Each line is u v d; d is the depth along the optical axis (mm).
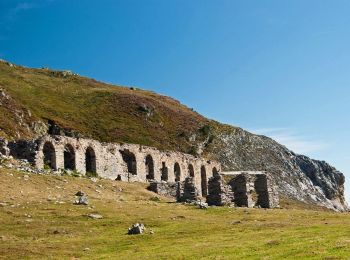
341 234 33312
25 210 46094
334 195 145750
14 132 98000
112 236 39031
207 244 34031
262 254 28500
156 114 140500
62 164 75312
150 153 93688
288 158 149000
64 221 43406
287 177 137125
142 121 135250
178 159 100562
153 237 38406
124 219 45062
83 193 57656
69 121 122438
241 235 37156
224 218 47156
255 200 68062
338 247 28016
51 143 73938
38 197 52375
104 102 143875
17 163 67125
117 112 137625
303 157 152000
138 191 70312
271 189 69812
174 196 76062
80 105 139375
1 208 45969
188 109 173250
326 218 46000
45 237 38594
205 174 108688
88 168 84062
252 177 68250
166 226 42656
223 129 147250
